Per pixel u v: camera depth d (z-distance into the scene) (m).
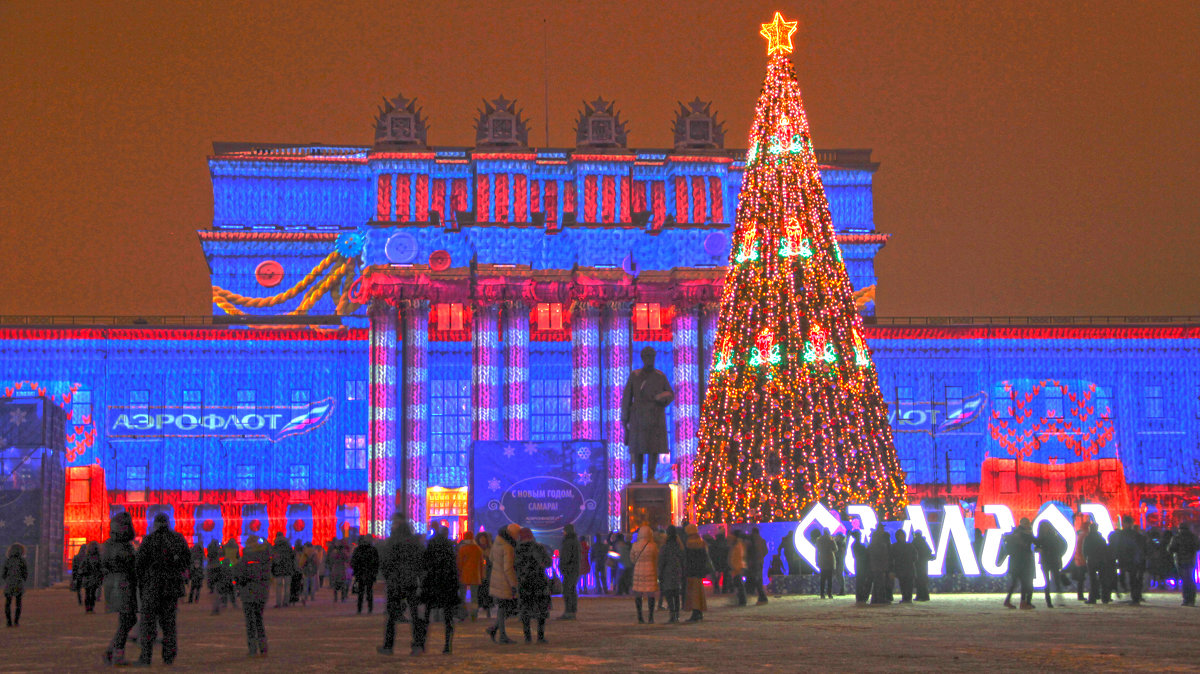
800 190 39.50
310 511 74.38
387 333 74.81
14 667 19.14
